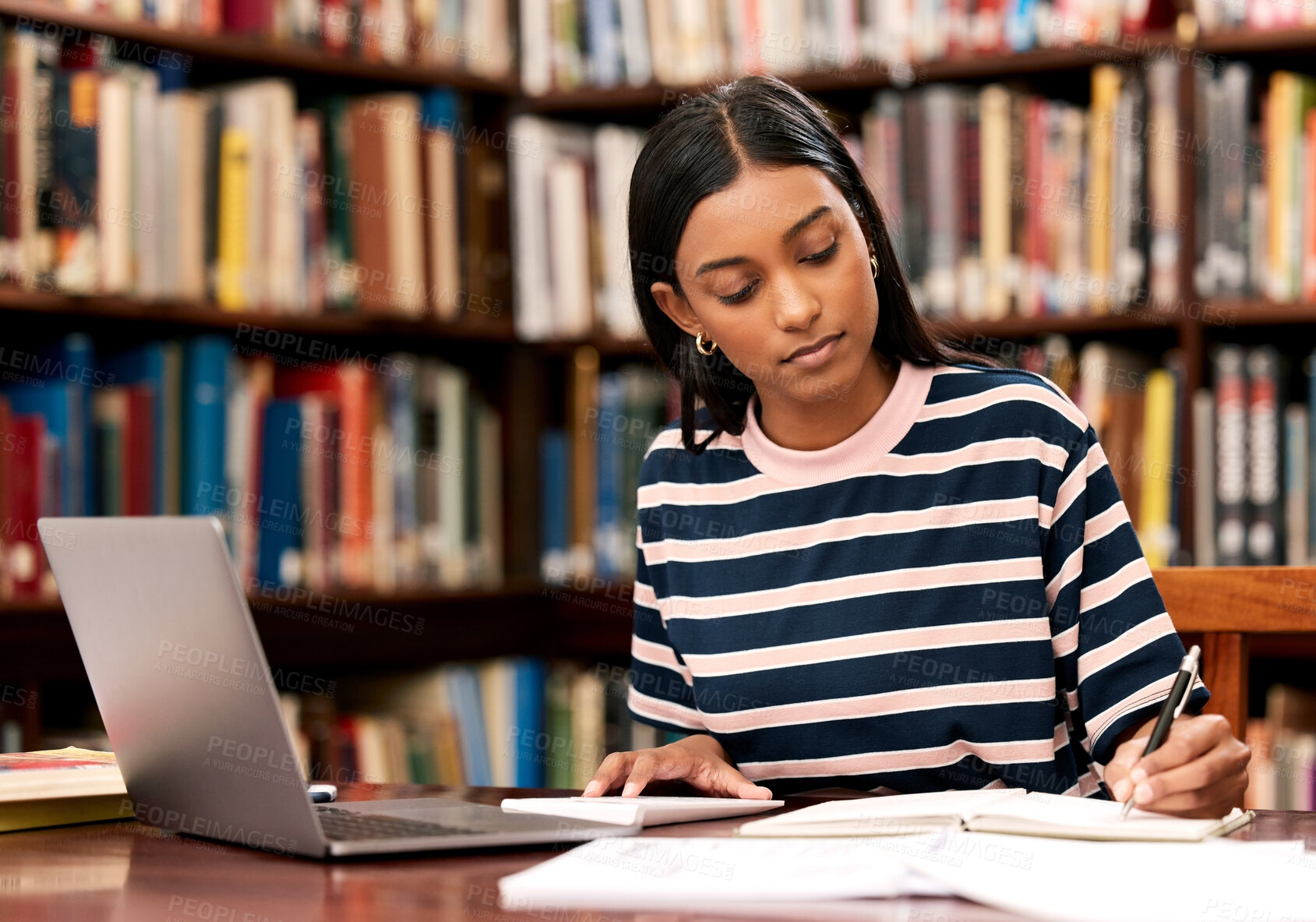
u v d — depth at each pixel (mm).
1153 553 2037
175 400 2025
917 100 2170
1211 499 2023
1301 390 2000
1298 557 1971
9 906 699
